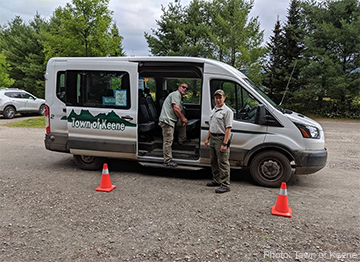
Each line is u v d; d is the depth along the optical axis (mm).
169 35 25875
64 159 7676
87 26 14828
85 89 6211
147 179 6016
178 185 5664
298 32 23453
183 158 6078
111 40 15352
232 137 5605
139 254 3273
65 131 6465
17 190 5238
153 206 4598
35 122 14758
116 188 5426
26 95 18344
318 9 22375
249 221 4125
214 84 5715
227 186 5348
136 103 5957
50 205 4590
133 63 5930
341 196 5219
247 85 5527
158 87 7484
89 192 5191
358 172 6859
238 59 21078
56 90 6410
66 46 15102
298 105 23062
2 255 3219
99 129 6176
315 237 3717
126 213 4328
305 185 5836
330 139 11477
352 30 19562
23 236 3639
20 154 8172
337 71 20188
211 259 3195
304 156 5363
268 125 5457
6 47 32469
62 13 14617
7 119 17047
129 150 6090
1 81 22938
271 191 5402
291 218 4254
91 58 6152
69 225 3938
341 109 20766
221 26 22828
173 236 3678
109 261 3133
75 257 3201
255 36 21906
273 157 5523
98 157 6535
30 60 29672
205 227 3928
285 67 23672
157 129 7270
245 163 5633
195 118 7555
